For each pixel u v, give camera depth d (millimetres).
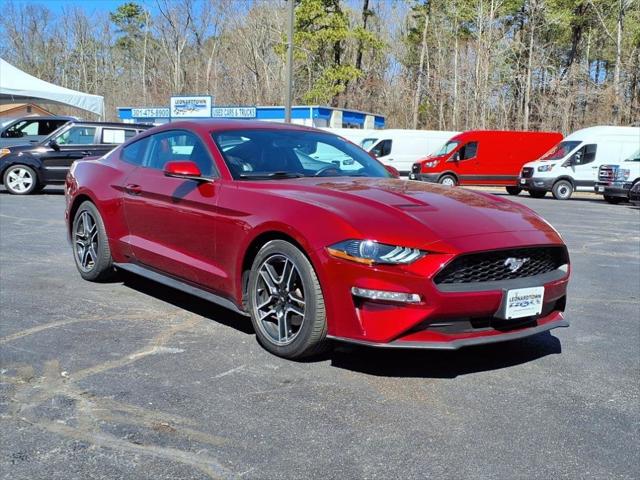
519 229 3723
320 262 3502
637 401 3410
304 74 46656
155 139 5207
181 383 3471
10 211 10648
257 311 3979
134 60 66000
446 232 3469
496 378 3676
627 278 6855
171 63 58344
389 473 2602
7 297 5109
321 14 36188
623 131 21812
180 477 2537
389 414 3152
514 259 3584
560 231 11180
